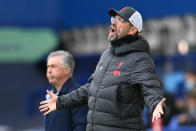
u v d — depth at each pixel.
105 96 12.07
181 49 33.12
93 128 12.27
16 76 45.56
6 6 40.31
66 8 38.34
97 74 12.53
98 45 36.81
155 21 33.91
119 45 12.45
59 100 13.33
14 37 39.78
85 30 37.56
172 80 30.94
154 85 11.65
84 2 37.34
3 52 39.97
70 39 38.53
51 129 15.09
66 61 15.66
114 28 12.59
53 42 38.72
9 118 41.09
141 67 11.94
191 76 29.72
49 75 15.77
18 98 44.59
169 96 22.66
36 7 39.53
